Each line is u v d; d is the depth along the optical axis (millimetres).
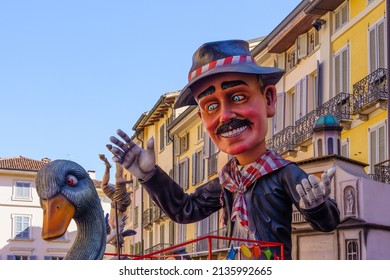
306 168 13688
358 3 25922
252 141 9430
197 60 9734
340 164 13438
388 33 19266
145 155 9891
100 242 6551
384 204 13383
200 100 9688
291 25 29594
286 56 31609
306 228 13617
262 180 9508
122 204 10734
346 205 13164
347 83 26391
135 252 52500
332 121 16547
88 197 6477
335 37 27406
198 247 39281
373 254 12961
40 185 6398
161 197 10234
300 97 29484
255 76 9539
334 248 13234
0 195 60000
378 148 24016
